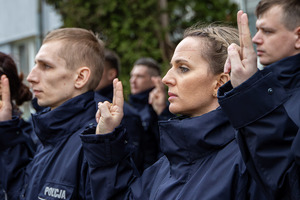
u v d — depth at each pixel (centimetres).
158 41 630
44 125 186
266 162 116
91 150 156
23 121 260
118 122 159
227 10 675
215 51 148
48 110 213
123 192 159
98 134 155
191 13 675
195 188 135
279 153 116
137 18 622
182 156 144
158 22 639
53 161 183
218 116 139
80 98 191
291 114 171
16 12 839
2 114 210
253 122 118
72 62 193
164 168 160
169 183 145
